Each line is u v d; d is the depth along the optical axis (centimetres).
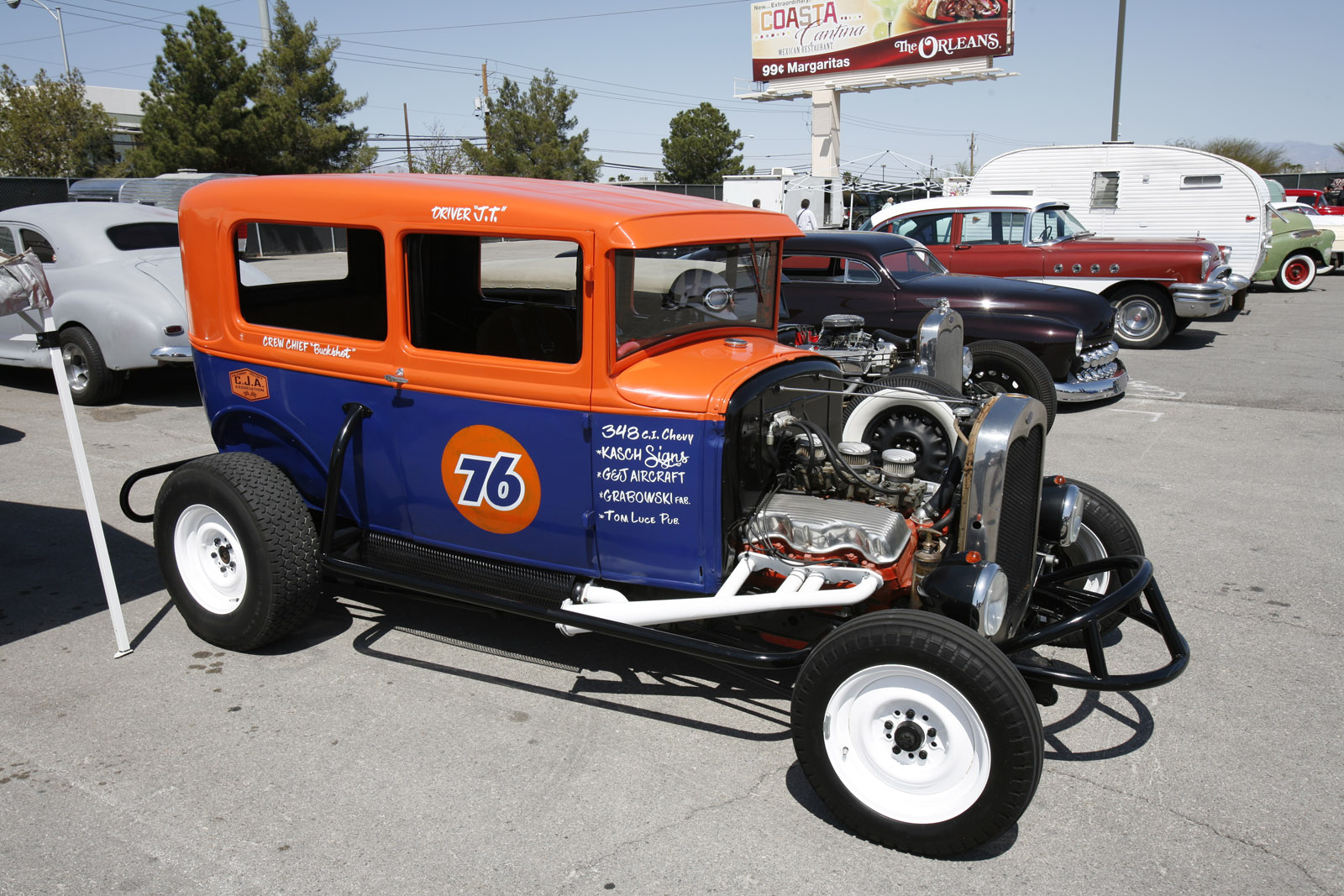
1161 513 586
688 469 321
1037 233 1220
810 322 874
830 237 886
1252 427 803
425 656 407
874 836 284
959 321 601
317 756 331
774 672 396
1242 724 355
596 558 347
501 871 274
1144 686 284
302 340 385
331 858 278
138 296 826
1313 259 1853
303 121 2980
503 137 3694
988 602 284
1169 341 1269
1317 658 405
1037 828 296
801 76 2883
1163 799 311
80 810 299
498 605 348
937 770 277
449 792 311
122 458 696
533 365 335
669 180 4775
